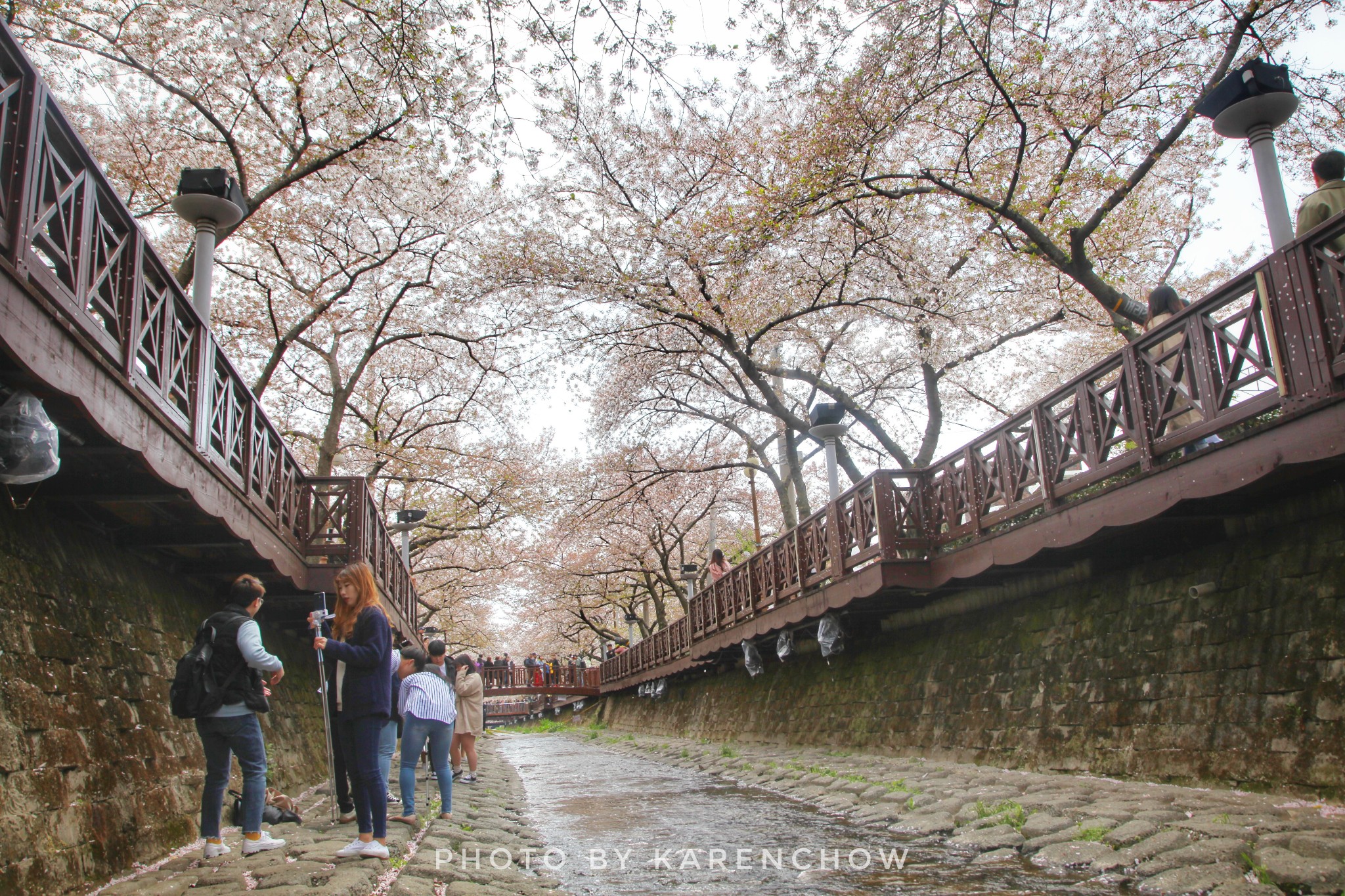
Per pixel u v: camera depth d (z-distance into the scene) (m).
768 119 15.44
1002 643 9.51
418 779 10.66
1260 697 5.99
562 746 23.66
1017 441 8.15
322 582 9.38
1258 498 6.20
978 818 6.41
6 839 3.92
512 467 24.30
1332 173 5.82
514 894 4.80
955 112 11.55
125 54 11.00
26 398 4.00
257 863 4.98
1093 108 10.82
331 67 11.08
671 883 5.28
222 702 5.19
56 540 5.59
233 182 7.86
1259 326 5.37
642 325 16.89
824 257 13.76
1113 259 13.72
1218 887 4.15
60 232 4.09
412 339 19.47
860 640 13.53
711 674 22.64
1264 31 9.77
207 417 6.12
